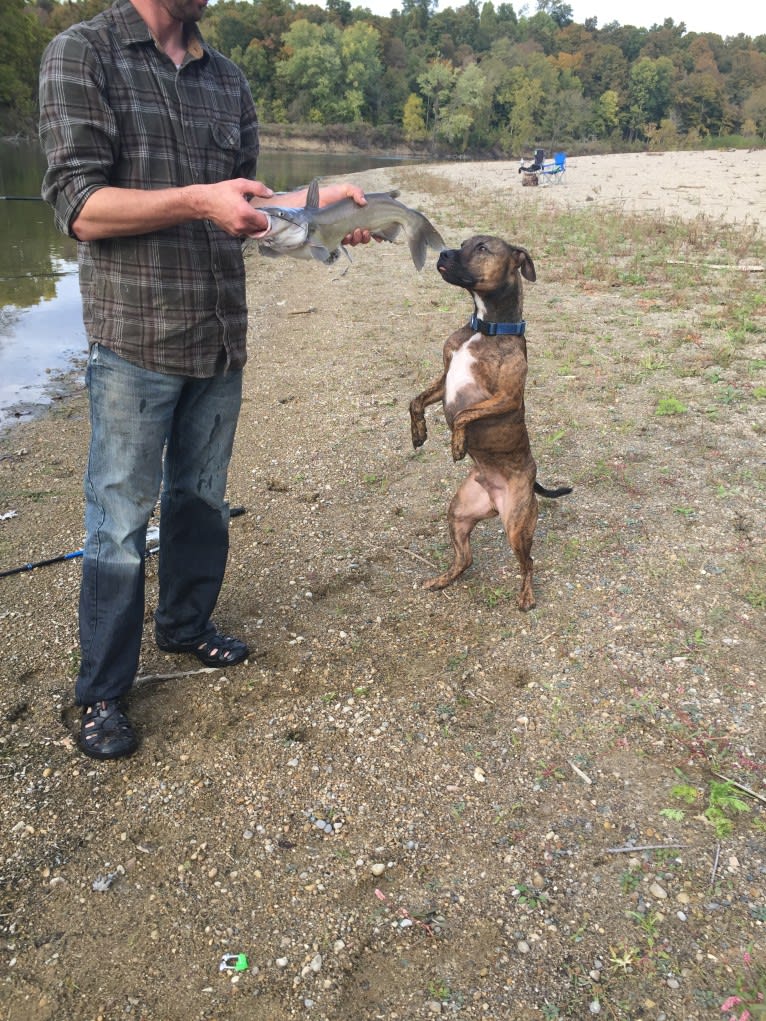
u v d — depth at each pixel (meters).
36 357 9.07
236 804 2.88
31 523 5.13
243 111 3.02
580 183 25.88
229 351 3.03
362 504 5.22
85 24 2.56
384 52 112.00
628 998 2.21
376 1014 2.19
